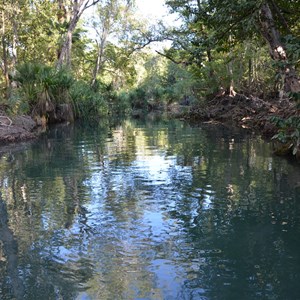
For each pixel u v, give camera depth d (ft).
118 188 20.27
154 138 44.42
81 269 11.07
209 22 35.04
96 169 25.54
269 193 18.57
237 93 78.69
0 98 55.31
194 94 98.73
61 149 35.86
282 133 23.54
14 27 76.79
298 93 22.44
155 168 25.53
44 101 64.39
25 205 17.51
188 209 16.47
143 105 144.66
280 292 9.73
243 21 30.60
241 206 16.70
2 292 9.88
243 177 22.06
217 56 78.59
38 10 86.74
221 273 10.75
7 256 12.04
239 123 60.59
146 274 10.73
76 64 129.70
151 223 14.84
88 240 13.24
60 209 16.79
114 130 56.75
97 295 9.64
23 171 25.35
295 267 11.04
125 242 12.98
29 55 93.50
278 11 34.12
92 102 87.66
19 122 51.16
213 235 13.51
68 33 89.20
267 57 77.66
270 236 13.32
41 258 11.84
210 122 67.92
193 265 11.24
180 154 31.32
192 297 9.50
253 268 11.01
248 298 9.50
